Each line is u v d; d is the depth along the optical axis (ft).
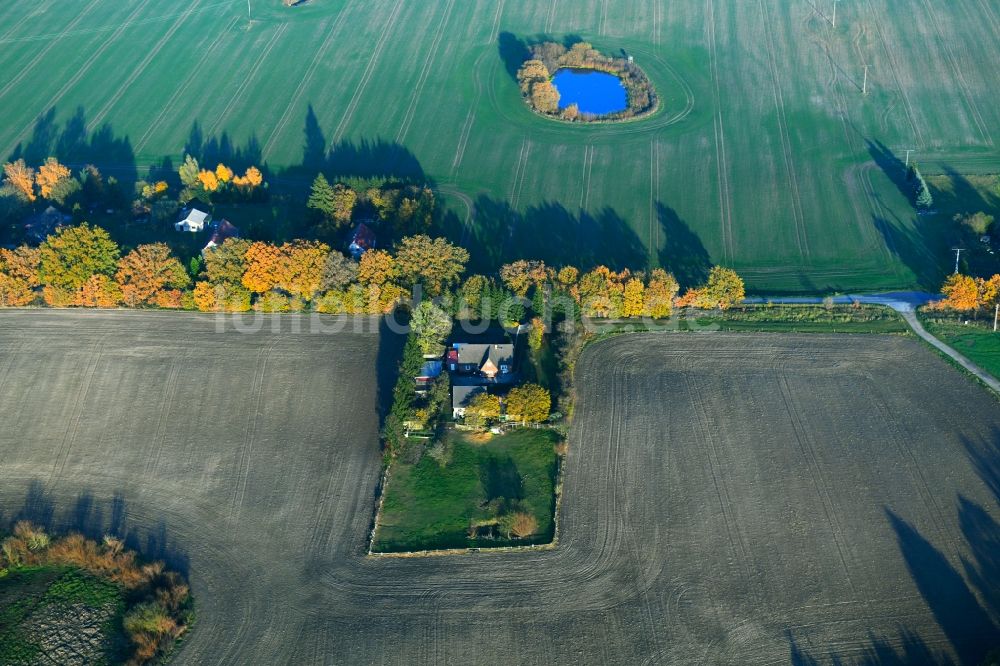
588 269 477.36
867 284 468.75
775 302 456.04
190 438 388.98
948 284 438.40
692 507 355.77
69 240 441.68
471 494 363.15
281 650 311.68
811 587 326.44
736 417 391.86
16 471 376.68
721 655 307.58
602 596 326.03
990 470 363.76
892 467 367.66
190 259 473.67
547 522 352.69
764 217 520.01
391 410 380.58
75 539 338.34
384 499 361.92
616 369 417.69
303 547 345.51
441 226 515.09
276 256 440.04
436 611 322.14
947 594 322.34
